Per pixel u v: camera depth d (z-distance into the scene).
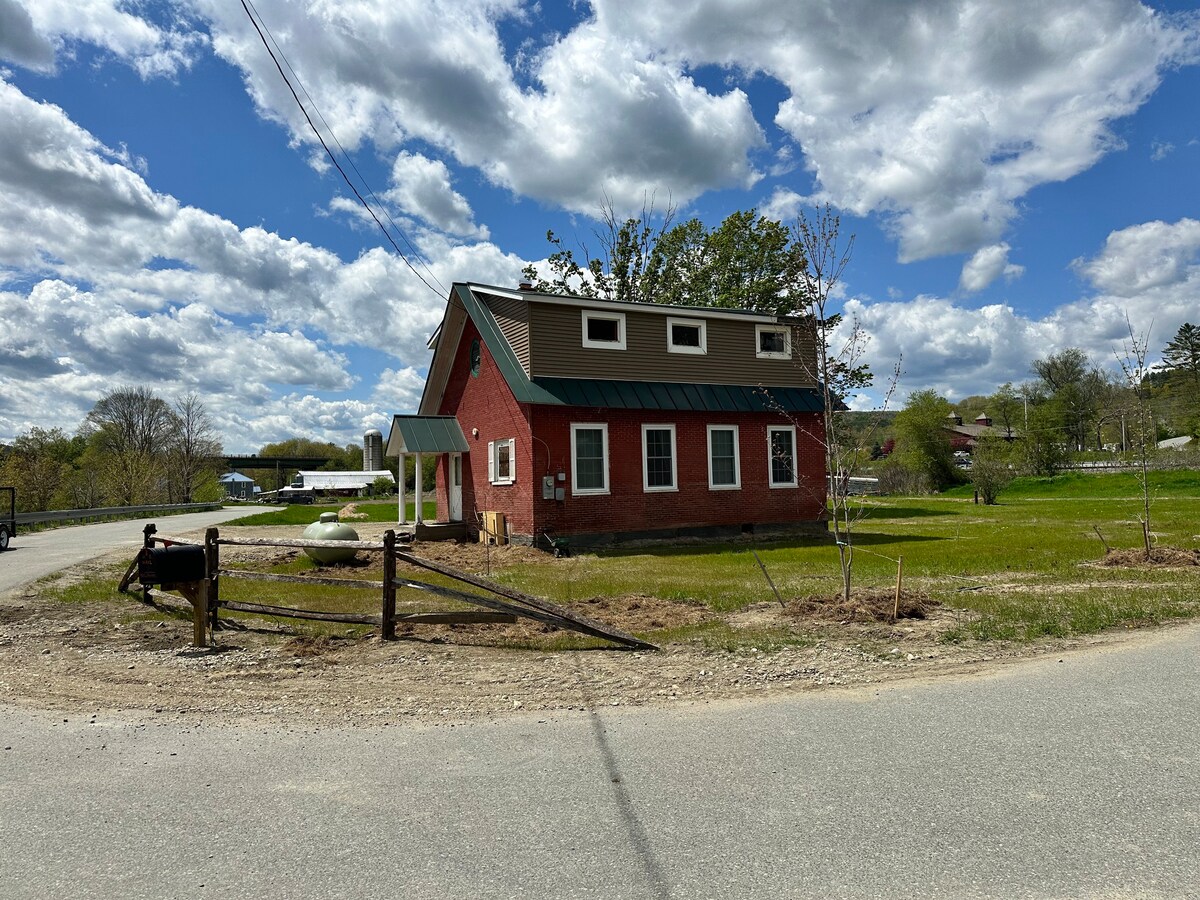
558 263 38.75
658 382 21.19
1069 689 6.09
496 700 6.21
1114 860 3.38
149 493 56.06
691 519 21.25
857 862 3.40
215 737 5.39
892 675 6.69
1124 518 26.59
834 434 10.27
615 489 20.25
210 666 7.46
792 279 11.05
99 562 17.03
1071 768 4.45
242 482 115.81
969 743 4.91
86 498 52.78
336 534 16.64
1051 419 69.12
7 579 13.99
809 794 4.16
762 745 4.96
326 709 6.04
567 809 4.03
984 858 3.42
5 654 8.02
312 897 3.18
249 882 3.32
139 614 10.11
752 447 22.31
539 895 3.17
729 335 22.41
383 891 3.22
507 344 20.80
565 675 6.95
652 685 6.57
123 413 80.00
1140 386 14.42
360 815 4.01
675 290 37.81
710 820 3.86
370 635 8.63
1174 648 7.36
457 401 24.86
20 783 4.54
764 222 35.84
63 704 6.25
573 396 19.45
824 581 12.30
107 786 4.47
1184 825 3.70
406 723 5.65
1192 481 44.66
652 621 9.22
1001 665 6.93
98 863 3.52
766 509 22.34
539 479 19.25
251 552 20.22
